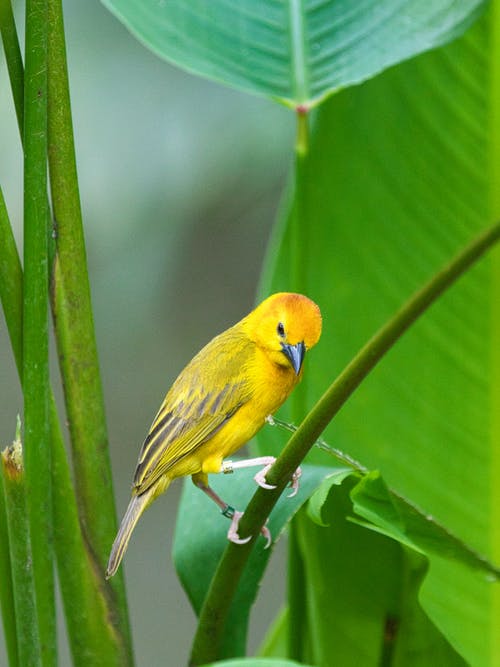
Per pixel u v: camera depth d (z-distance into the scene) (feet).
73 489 20.58
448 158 28.60
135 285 39.06
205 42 23.91
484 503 27.99
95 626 20.94
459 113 28.53
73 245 20.25
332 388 16.60
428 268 28.81
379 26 24.29
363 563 22.16
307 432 17.25
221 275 43.78
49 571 19.93
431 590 27.14
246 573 22.47
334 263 28.86
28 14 18.53
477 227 28.63
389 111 28.55
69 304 20.35
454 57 28.43
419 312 15.49
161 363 48.60
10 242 19.72
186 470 25.59
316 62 23.97
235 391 26.32
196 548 23.25
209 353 26.99
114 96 36.06
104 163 35.91
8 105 36.60
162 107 36.22
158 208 36.76
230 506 23.43
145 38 23.56
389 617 22.68
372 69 23.72
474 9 24.25
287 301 25.90
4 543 19.62
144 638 54.90
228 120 36.37
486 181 28.55
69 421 20.70
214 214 37.63
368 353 16.08
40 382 19.38
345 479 21.18
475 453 28.17
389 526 19.66
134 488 25.46
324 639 23.45
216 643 21.02
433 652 22.71
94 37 36.29
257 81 23.72
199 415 25.91
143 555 57.11
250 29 24.23
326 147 28.32
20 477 18.26
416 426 28.40
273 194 38.73
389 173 28.71
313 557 22.74
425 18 24.23
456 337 28.45
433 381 28.40
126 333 46.01
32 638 18.97
